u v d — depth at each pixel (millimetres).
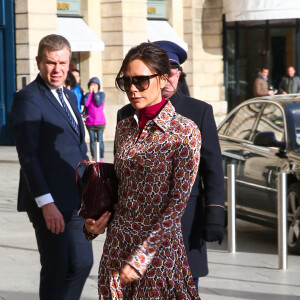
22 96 7617
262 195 13031
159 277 5723
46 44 7621
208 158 6867
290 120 13156
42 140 7617
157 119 5793
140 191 5750
